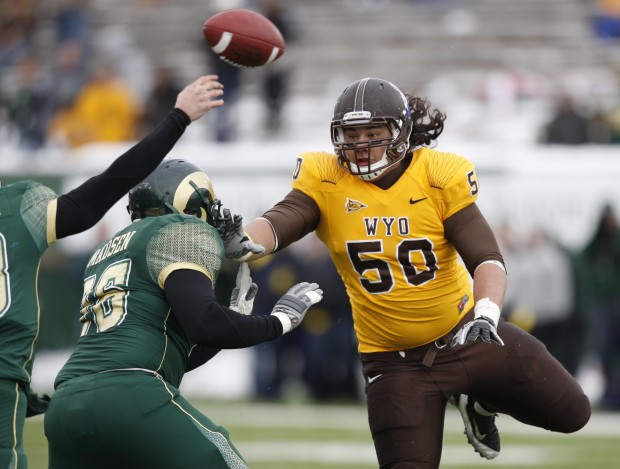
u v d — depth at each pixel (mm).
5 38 60375
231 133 48219
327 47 61594
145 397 12602
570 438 30969
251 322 13039
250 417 34875
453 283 15617
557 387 15938
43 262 42875
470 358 15648
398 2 64000
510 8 63125
